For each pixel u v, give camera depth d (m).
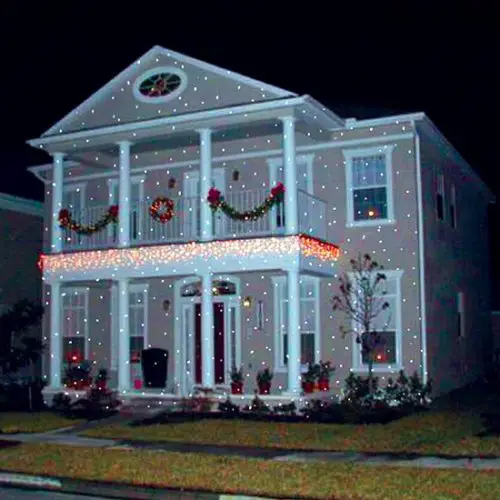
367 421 17.38
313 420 17.78
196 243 20.66
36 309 24.73
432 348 21.41
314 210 21.61
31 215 28.47
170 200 21.88
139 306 24.09
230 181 23.09
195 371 23.16
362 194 21.58
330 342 21.52
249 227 22.38
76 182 25.44
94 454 14.47
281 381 21.94
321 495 10.74
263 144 22.73
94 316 24.78
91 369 24.47
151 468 13.01
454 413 18.22
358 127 21.39
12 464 13.80
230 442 15.41
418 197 20.95
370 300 20.77
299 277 21.08
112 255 21.72
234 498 11.00
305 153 22.19
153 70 22.03
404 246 21.02
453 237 24.83
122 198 21.80
